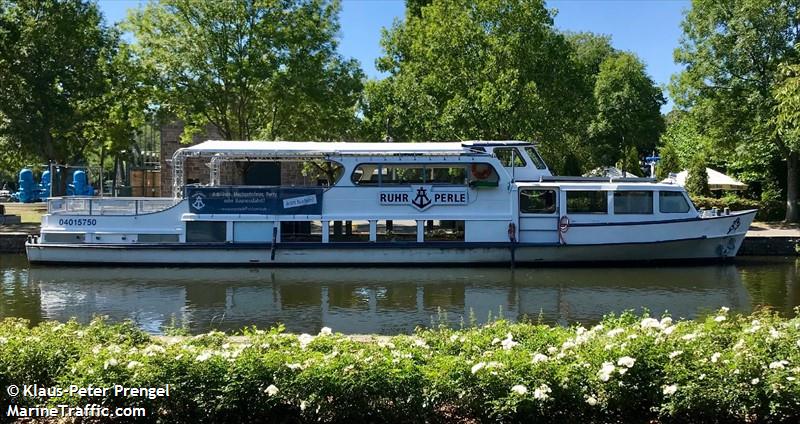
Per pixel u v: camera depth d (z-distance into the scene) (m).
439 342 7.66
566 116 35.66
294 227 21.95
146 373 5.92
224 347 7.29
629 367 5.83
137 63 29.88
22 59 31.78
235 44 30.19
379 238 21.81
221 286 18.33
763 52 31.45
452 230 21.55
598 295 16.86
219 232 21.64
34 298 16.69
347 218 21.45
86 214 21.80
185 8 29.70
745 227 21.78
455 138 31.27
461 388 5.86
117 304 15.88
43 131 32.56
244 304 15.83
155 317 14.39
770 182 37.00
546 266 21.47
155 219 21.66
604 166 56.81
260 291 17.59
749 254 24.83
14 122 31.53
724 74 32.78
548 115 33.31
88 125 35.31
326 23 31.61
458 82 32.97
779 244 24.80
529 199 21.45
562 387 5.77
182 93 29.73
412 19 39.38
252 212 21.56
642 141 67.69
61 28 33.00
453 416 6.05
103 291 17.62
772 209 34.16
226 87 30.14
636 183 21.64
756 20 31.19
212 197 21.59
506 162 22.20
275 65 29.92
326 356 6.29
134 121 31.73
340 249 21.39
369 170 21.50
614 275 19.97
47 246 21.53
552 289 17.78
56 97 32.44
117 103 32.59
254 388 5.86
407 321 13.84
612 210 21.36
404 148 21.55
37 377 6.34
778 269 21.17
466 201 21.41
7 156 36.78
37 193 61.50
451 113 30.83
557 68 34.50
